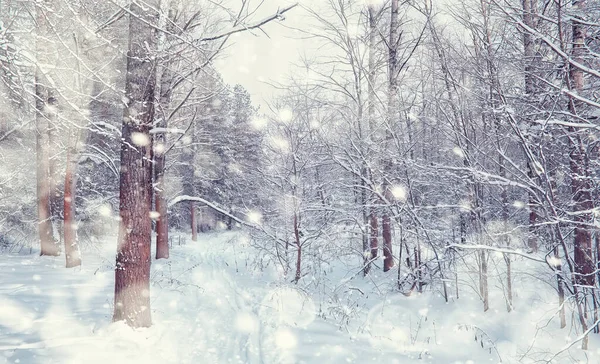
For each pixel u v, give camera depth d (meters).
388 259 11.06
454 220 9.20
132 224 6.15
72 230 12.03
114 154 15.45
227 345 5.96
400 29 11.23
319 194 11.91
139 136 6.21
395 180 9.44
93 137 15.60
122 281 6.10
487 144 7.87
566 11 5.25
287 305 8.74
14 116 13.70
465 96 7.51
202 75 10.84
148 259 6.32
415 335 6.80
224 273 13.34
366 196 10.66
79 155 12.62
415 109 9.27
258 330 6.85
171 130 6.59
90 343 5.36
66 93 10.30
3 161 14.44
